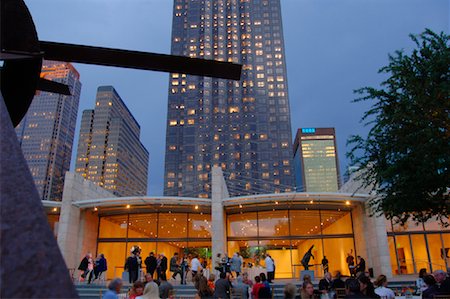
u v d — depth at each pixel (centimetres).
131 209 2914
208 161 12638
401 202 1173
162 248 2973
